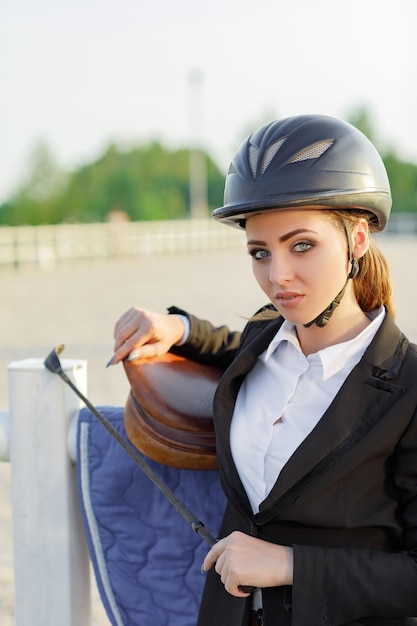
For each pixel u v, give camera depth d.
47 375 1.97
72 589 2.04
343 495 1.46
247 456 1.60
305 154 1.48
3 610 3.08
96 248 23.52
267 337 1.68
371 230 1.61
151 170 60.25
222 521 1.77
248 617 1.57
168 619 1.96
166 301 12.27
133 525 1.97
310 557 1.42
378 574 1.41
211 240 28.20
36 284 16.55
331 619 1.42
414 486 1.44
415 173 55.81
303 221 1.46
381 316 1.56
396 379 1.47
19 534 2.04
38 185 57.88
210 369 2.05
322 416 1.48
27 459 2.01
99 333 9.74
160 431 1.81
